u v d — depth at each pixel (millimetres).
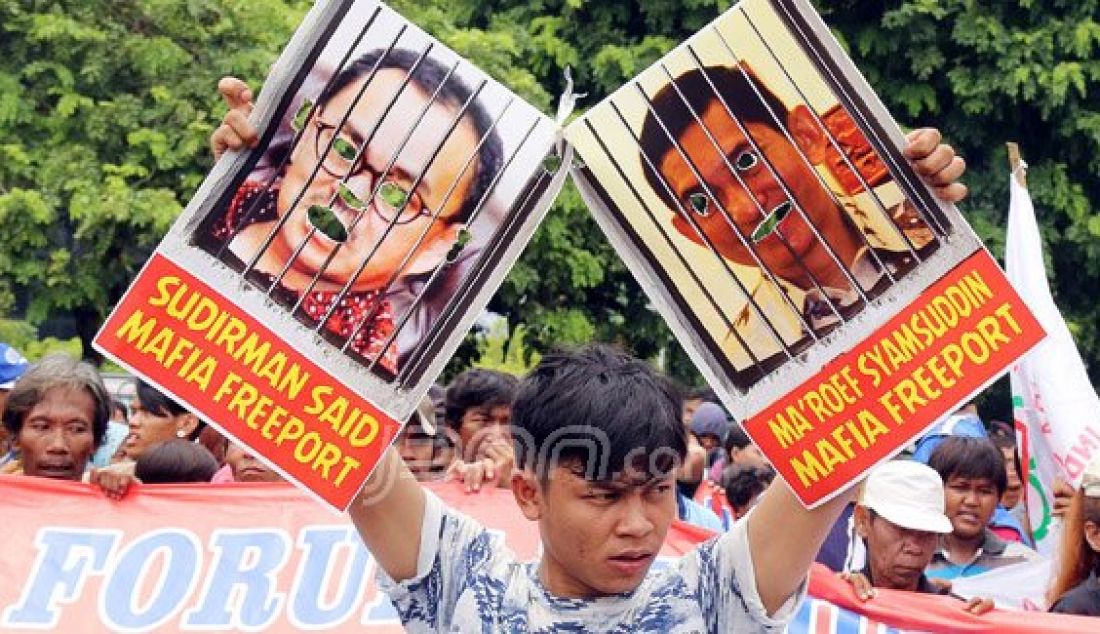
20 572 4289
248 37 11422
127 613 4266
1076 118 11977
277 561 4305
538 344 12000
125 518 4348
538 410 2459
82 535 4332
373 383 2643
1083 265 12477
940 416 2625
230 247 2639
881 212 2643
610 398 2414
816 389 2637
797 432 2631
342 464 2621
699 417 7512
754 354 2648
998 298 2635
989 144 12258
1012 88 11703
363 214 2660
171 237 2629
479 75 2670
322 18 2658
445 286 2658
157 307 2619
